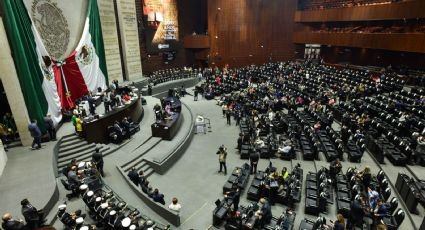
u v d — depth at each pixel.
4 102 15.65
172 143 17.70
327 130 17.83
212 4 37.44
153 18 34.28
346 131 16.17
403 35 26.31
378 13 29.17
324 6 38.88
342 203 11.20
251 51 41.00
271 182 12.08
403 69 28.53
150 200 11.50
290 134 17.91
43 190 11.00
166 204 12.52
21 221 8.46
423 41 24.36
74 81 20.31
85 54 21.55
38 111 14.93
